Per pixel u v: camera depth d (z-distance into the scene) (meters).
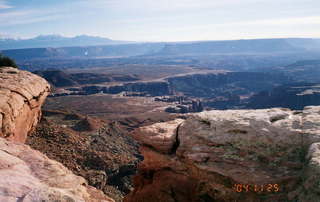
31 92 29.59
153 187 16.52
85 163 48.31
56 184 10.68
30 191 9.14
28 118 29.38
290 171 12.62
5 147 12.85
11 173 10.38
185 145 15.45
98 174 45.00
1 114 22.55
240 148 14.21
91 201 10.75
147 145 17.00
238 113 16.61
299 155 13.03
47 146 47.56
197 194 14.80
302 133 13.75
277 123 14.89
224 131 15.16
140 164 18.58
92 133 74.25
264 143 13.99
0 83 27.75
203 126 16.08
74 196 9.48
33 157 12.34
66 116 86.25
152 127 17.69
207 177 14.02
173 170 16.12
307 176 10.91
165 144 16.33
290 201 11.28
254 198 12.52
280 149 13.55
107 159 52.28
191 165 14.79
